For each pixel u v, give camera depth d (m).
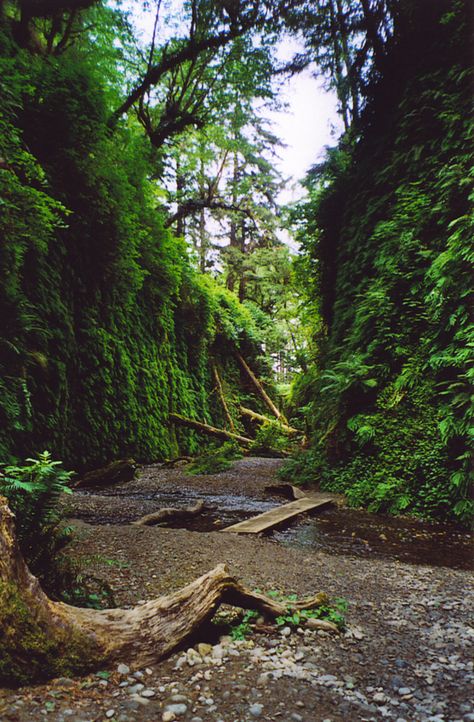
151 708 2.01
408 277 8.90
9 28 10.72
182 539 5.20
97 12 15.00
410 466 7.83
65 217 11.19
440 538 6.05
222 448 16.47
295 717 2.02
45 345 10.09
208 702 2.09
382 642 2.93
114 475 11.05
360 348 9.84
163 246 17.33
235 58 16.81
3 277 8.00
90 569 3.96
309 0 13.86
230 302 26.80
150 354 17.09
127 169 15.08
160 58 17.06
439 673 2.56
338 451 9.66
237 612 3.23
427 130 9.89
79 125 10.84
